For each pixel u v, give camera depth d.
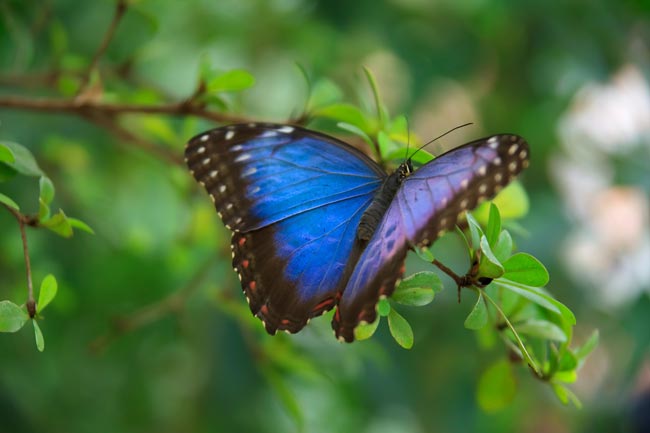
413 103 1.18
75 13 1.05
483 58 1.21
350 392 1.11
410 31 1.18
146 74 1.12
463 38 1.18
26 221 0.80
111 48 1.06
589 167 1.21
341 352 0.96
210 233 0.97
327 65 1.20
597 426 1.26
